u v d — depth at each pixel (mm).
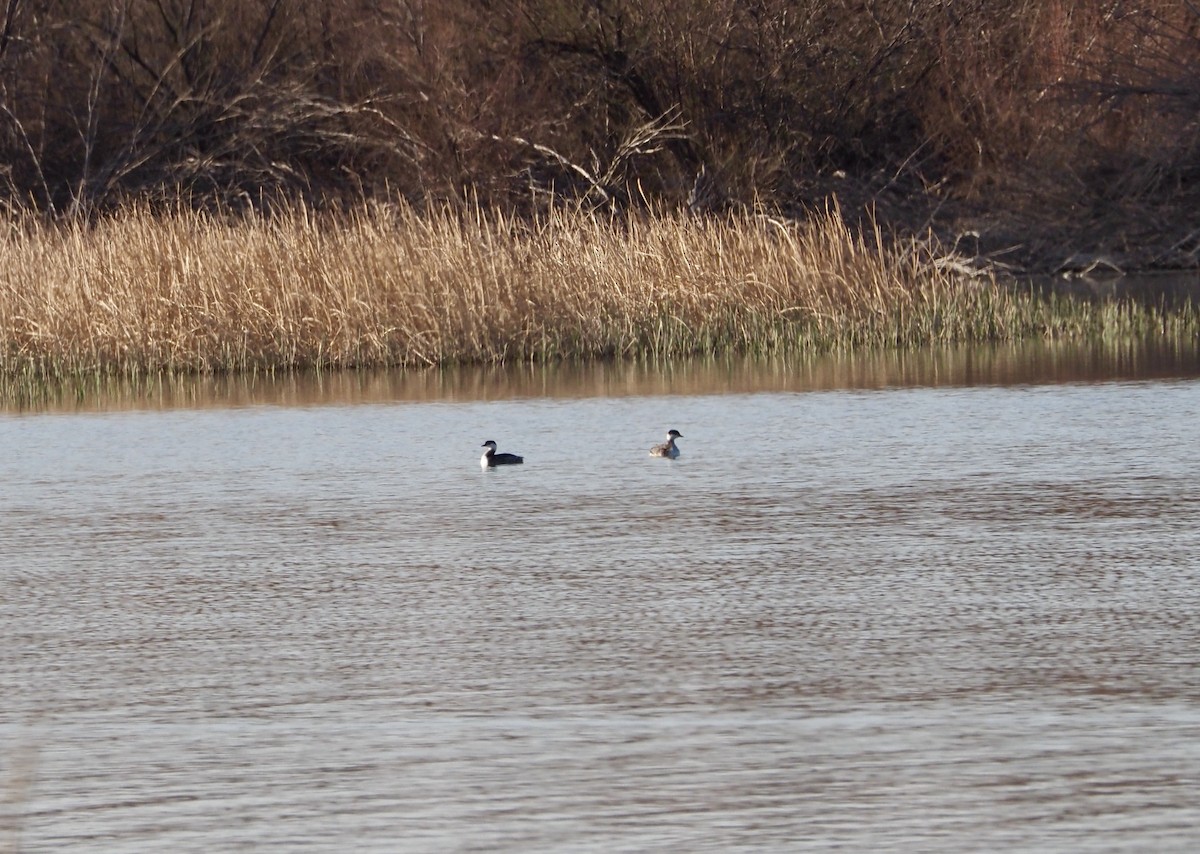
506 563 11109
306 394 21219
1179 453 15172
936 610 9633
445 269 24812
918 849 6352
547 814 6734
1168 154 37625
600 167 39000
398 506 13297
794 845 6398
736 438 16703
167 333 23953
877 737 7496
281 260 24641
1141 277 36469
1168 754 7203
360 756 7406
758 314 25500
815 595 10047
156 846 6539
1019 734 7484
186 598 10320
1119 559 10844
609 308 25266
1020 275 37531
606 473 14727
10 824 6746
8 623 9781
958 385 20531
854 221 38281
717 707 7945
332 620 9703
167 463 15891
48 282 23797
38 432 18266
